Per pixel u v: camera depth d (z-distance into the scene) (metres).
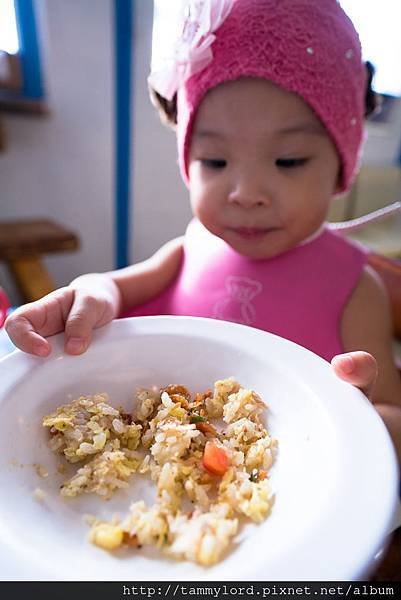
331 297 0.65
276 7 0.51
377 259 1.07
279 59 0.50
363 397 0.34
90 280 0.67
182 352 0.43
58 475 0.35
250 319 0.65
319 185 0.57
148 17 1.40
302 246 0.67
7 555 0.23
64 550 0.27
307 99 0.52
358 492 0.26
